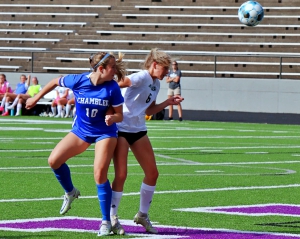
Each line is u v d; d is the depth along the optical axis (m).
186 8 83.38
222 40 80.69
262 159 32.41
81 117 14.83
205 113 71.12
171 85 60.88
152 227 15.24
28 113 65.94
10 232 14.90
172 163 30.36
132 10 84.81
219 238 14.54
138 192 21.56
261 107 73.25
